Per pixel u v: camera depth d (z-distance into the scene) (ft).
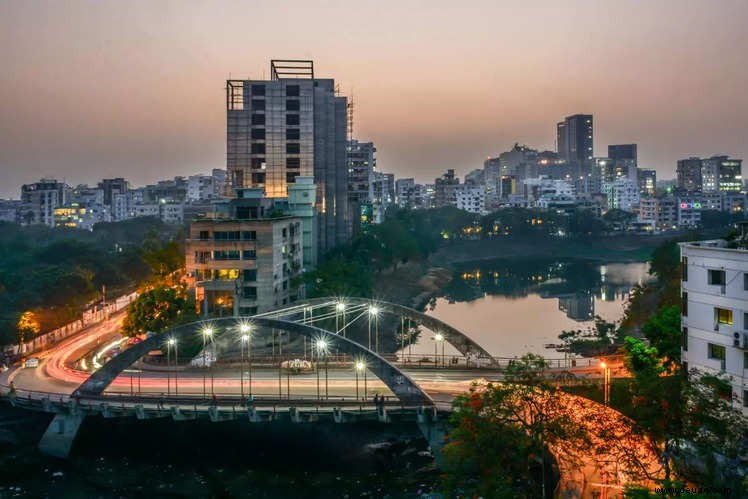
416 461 216.33
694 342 189.16
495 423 147.64
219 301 376.27
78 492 200.23
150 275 566.36
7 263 521.24
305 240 488.44
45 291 394.32
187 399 219.41
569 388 207.82
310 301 335.47
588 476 160.04
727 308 178.81
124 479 208.74
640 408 142.72
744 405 172.96
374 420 210.79
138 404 220.43
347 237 591.78
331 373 264.52
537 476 179.22
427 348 391.04
